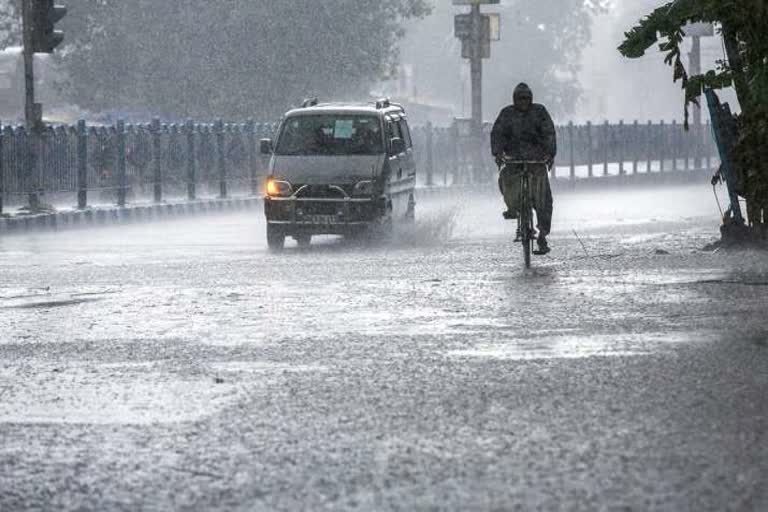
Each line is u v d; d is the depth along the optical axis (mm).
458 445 16641
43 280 40219
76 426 18266
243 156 96062
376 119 55594
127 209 78625
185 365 23484
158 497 14406
